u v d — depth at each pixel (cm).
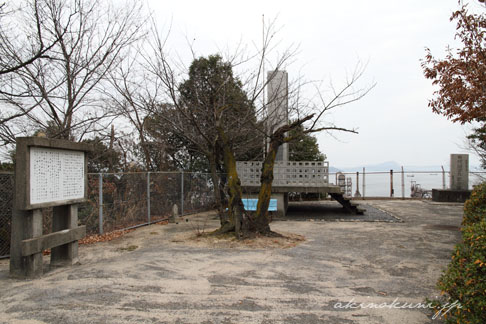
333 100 917
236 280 466
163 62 963
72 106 916
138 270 512
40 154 482
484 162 1684
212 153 820
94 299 394
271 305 380
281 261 566
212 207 1427
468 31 713
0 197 611
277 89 897
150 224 1004
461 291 275
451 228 919
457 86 725
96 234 802
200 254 612
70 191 546
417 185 1967
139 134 1264
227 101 955
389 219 1091
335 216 1179
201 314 354
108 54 952
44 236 490
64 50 866
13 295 408
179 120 925
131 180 951
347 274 498
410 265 548
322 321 341
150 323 332
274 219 1105
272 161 771
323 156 1881
